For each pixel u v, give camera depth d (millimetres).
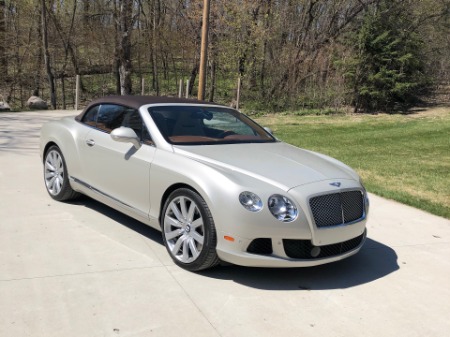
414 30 23781
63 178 5738
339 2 25031
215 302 3609
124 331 3117
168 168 4277
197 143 4699
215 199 3842
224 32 23750
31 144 9789
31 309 3305
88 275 3896
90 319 3232
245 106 22516
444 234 5805
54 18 26547
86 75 31469
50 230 4863
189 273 4090
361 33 21312
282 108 22125
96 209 5672
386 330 3406
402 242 5418
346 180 4297
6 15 26516
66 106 26672
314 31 24938
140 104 5109
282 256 3832
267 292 3850
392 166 10352
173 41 29938
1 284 3627
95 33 29109
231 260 3830
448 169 10203
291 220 3783
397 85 21297
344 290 4012
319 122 18844
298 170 4254
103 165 5086
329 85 22016
